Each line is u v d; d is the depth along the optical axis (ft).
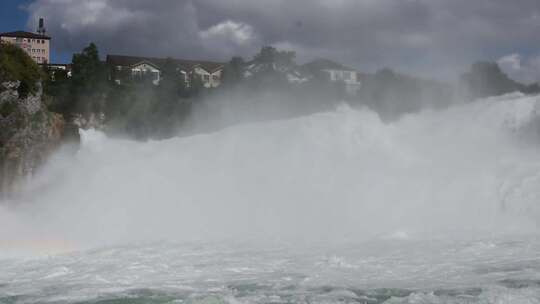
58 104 239.71
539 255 50.93
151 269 54.49
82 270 55.52
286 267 52.75
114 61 319.27
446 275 45.44
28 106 126.62
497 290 39.58
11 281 51.24
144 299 42.29
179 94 272.10
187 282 47.83
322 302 39.60
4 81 124.26
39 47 421.59
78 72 261.65
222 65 340.59
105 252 66.90
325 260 55.06
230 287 45.21
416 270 48.08
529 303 36.42
